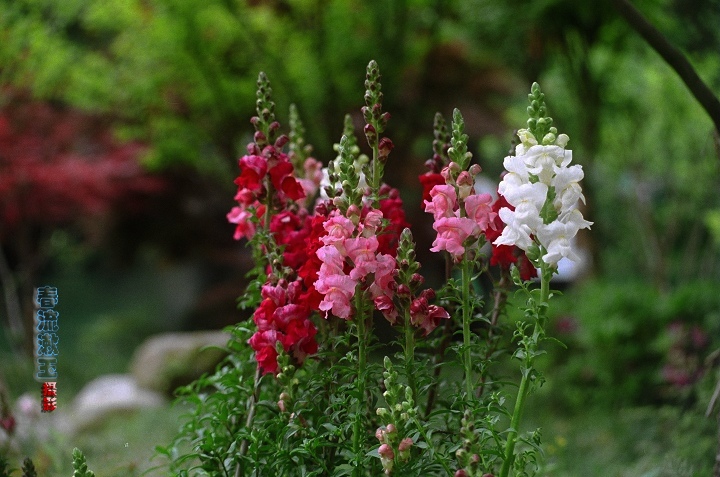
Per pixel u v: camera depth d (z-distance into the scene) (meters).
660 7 3.60
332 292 1.58
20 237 4.99
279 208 1.75
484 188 7.20
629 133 5.58
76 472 1.56
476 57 5.09
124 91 4.80
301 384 1.74
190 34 4.41
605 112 5.34
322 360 1.75
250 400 1.74
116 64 5.03
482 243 1.60
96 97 4.89
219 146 5.04
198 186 5.93
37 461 2.32
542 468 2.07
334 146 1.77
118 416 4.04
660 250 5.43
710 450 2.42
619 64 4.82
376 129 1.65
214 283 7.05
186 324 6.37
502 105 6.09
